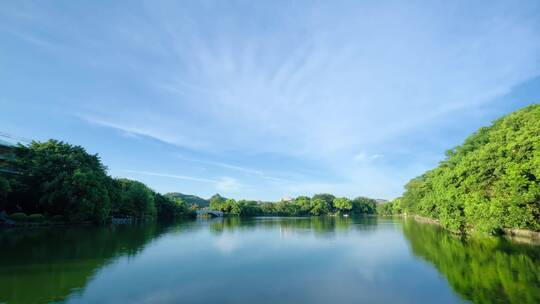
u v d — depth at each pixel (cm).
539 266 2819
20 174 7094
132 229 7356
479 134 7556
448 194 5575
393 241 5222
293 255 3856
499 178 4269
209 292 2291
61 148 8044
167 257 3644
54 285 2389
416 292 2248
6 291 2216
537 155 3566
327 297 2181
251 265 3247
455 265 3045
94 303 2020
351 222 12488
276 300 2127
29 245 4141
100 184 7900
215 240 5484
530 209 3625
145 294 2230
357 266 3180
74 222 7381
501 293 2119
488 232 4331
